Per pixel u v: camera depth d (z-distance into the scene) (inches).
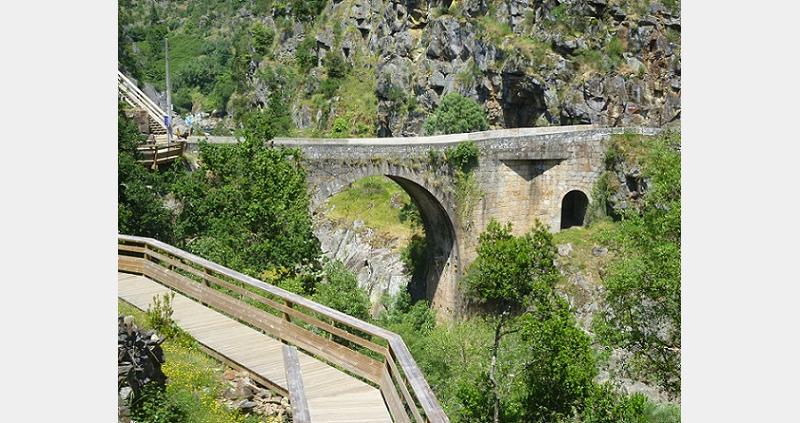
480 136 2249.0
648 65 2982.3
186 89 6481.3
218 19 7534.5
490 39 3403.1
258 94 5408.5
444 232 2321.6
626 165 2321.6
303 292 1333.7
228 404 601.9
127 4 7514.8
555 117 3068.4
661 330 1360.7
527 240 1558.8
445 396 1403.8
